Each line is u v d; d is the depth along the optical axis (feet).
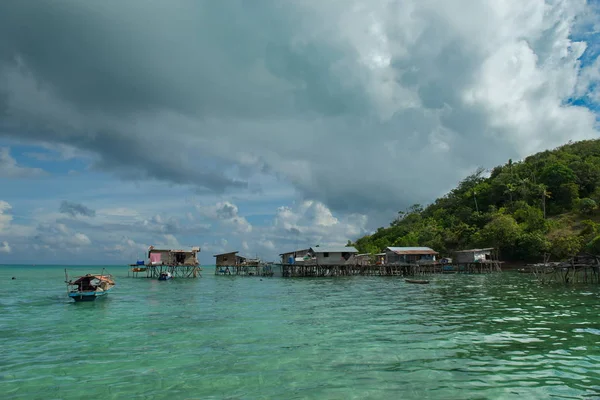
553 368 42.98
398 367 44.47
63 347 55.98
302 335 61.57
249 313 85.35
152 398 36.60
